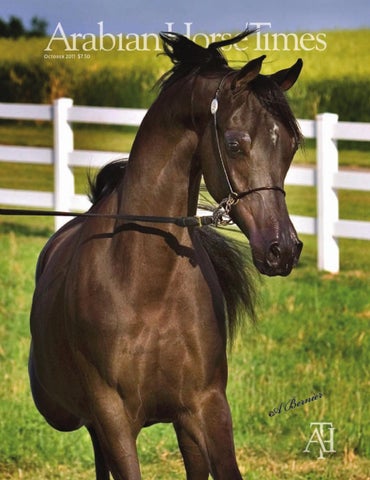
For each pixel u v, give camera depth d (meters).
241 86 7.25
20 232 19.98
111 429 7.96
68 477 11.13
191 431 7.98
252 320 8.96
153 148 7.84
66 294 8.28
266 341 13.98
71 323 8.18
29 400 12.77
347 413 12.10
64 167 20.20
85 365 8.10
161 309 7.82
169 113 7.73
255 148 7.11
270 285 16.03
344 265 17.89
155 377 7.87
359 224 16.95
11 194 20.88
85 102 34.41
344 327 14.48
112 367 7.86
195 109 7.56
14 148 20.77
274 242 6.98
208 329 7.89
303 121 17.39
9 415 12.40
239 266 8.79
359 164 27.30
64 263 8.64
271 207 7.07
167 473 11.08
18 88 35.16
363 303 15.34
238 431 11.86
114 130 32.09
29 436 11.98
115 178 8.99
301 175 17.50
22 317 15.38
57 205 20.31
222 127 7.27
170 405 8.00
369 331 14.30
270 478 10.84
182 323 7.82
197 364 7.86
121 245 7.91
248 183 7.12
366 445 11.51
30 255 18.20
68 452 11.70
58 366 8.62
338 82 33.84
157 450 11.59
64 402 8.91
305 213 21.83
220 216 7.37
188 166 7.74
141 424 8.04
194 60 7.81
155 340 7.79
